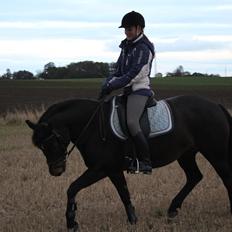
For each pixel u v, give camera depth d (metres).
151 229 8.03
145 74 7.83
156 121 8.02
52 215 8.91
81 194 10.23
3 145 17.41
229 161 8.60
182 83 70.69
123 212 9.07
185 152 8.77
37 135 7.66
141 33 7.90
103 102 8.06
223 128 8.44
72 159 14.16
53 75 94.62
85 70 95.81
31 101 40.97
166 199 9.91
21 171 12.73
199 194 10.20
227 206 9.32
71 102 8.02
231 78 86.12
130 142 7.91
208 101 8.58
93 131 7.85
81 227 8.20
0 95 47.38
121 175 8.22
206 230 7.88
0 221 8.67
